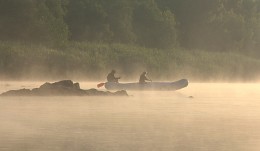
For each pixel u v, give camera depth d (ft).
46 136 192.54
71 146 172.55
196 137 195.31
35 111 285.23
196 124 234.99
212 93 514.68
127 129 214.69
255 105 352.08
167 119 253.65
